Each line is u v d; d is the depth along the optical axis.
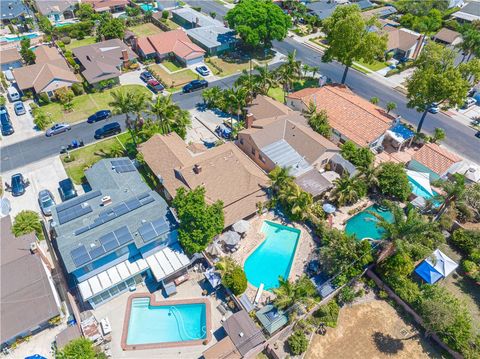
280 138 63.69
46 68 83.38
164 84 86.69
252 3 98.81
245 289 44.22
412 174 60.81
